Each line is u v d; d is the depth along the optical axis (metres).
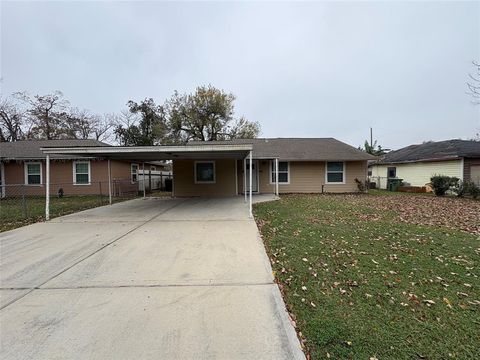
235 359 2.13
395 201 12.37
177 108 33.25
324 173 17.12
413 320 2.68
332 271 3.95
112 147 8.31
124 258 4.58
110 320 2.69
